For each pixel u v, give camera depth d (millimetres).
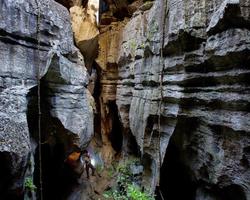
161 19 8250
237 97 5645
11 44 6754
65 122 8203
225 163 6074
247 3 5496
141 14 11125
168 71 7973
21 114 5926
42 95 7980
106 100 14477
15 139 5375
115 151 14609
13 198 5492
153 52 8766
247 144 5508
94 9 15047
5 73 6488
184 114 7281
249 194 5484
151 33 8922
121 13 14672
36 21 7422
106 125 15148
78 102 8969
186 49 7113
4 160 5102
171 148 8102
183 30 6930
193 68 7008
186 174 8227
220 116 6195
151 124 8914
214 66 6383
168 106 7949
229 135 6012
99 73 15562
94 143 15102
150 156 9031
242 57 5531
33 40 7375
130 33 11773
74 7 14633
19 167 5277
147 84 9367
